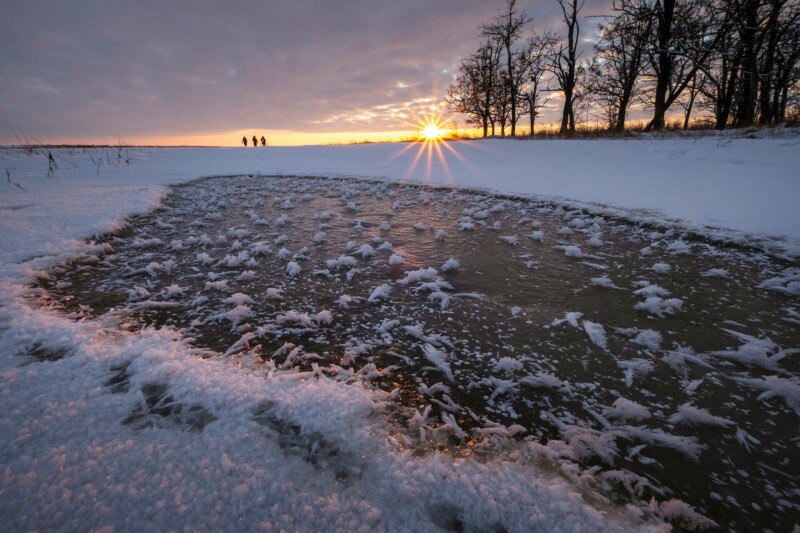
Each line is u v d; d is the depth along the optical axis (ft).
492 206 21.13
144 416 5.68
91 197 22.74
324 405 5.92
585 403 6.33
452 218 19.10
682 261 12.50
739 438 5.64
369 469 4.86
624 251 13.61
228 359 7.23
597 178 25.68
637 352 7.72
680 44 52.44
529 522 4.25
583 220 17.58
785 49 62.95
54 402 5.92
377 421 5.70
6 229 15.38
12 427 5.39
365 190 27.99
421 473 4.79
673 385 6.81
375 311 9.42
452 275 11.77
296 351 7.48
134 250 14.33
